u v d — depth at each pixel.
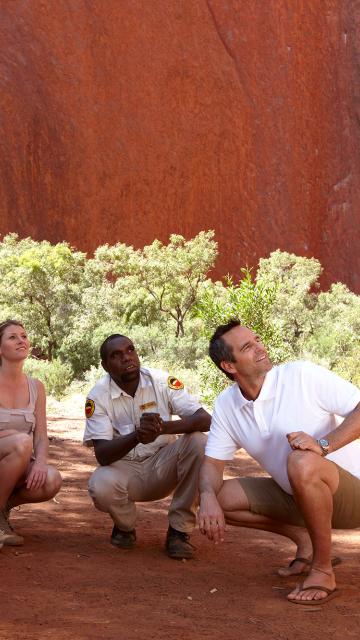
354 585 3.83
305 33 37.56
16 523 5.03
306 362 3.76
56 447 7.93
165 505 5.78
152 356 17.83
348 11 37.69
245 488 3.94
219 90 36.94
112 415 4.49
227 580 3.93
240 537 4.88
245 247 36.84
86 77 36.25
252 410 3.78
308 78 37.62
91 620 3.27
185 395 4.50
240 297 11.82
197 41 36.88
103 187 36.25
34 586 3.71
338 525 3.83
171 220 36.59
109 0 36.25
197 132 36.72
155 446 4.54
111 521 5.18
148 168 36.47
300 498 3.54
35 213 36.09
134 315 20.69
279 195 37.25
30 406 4.63
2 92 35.91
